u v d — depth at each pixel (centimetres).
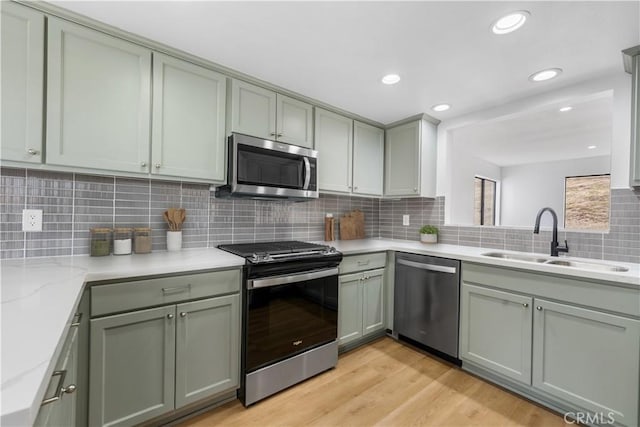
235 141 187
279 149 209
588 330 155
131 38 154
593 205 499
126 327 135
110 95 150
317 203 288
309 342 199
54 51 135
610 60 172
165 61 166
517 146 429
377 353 238
